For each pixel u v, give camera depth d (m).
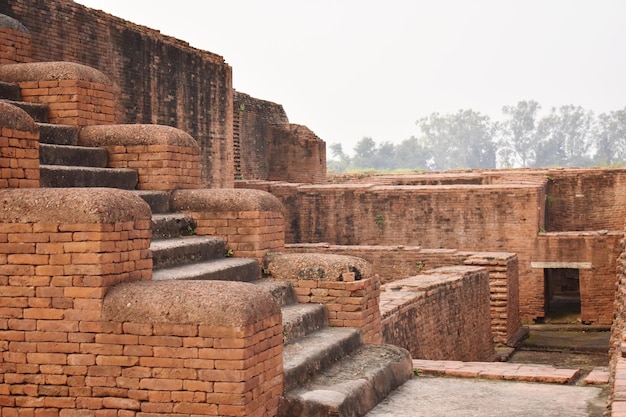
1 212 6.69
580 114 142.00
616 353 9.89
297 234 24.94
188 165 10.27
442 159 147.50
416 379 9.15
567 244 23.25
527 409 7.88
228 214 9.49
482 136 145.38
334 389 7.40
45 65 10.42
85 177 9.12
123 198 7.03
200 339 6.30
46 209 6.63
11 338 6.65
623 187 31.39
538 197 23.70
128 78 17.27
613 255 23.05
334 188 24.69
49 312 6.59
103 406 6.49
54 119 10.31
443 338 14.75
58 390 6.57
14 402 6.64
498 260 19.16
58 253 6.59
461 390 8.66
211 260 9.13
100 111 10.59
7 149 7.47
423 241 24.20
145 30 17.86
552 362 17.92
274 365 6.86
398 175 33.91
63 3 15.20
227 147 21.89
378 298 9.86
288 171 33.59
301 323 8.59
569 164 141.12
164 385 6.37
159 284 6.74
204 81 20.52
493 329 19.25
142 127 10.04
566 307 26.47
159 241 8.84
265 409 6.69
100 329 6.50
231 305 6.33
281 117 34.75
